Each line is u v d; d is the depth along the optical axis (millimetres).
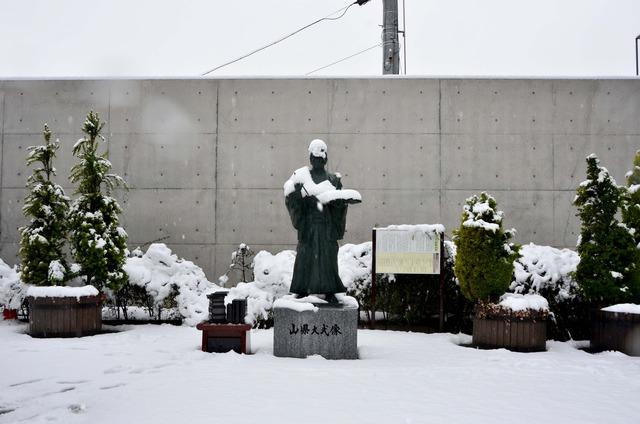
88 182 12609
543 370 8188
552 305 11656
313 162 9703
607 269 10547
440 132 15586
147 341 10539
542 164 15484
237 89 15812
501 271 10500
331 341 8930
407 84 15680
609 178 10758
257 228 15547
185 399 6406
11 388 7035
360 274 12672
